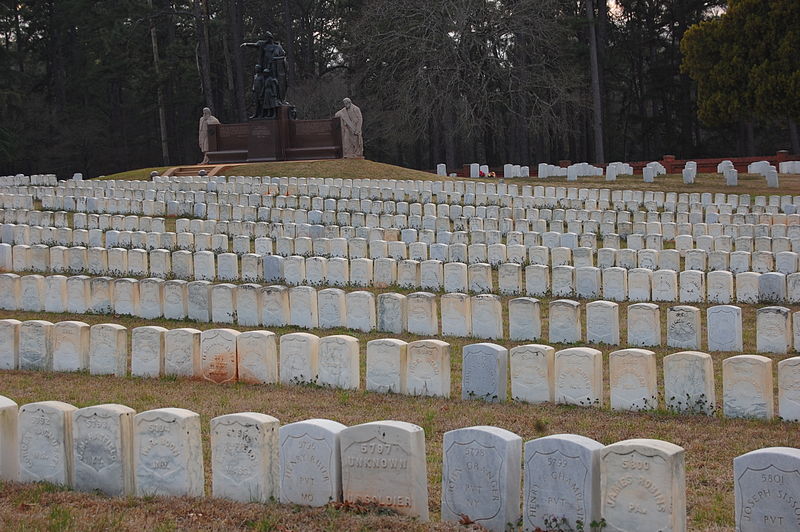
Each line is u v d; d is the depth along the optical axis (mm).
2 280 26125
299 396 16656
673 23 82812
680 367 15453
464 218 37312
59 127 81250
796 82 56062
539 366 16156
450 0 66188
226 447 10961
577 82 70438
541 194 44344
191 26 85500
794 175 54344
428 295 22422
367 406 15742
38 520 9938
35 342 19547
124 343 19062
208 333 18250
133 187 45844
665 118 84812
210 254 29422
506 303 26234
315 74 86562
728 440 13430
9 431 11836
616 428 14164
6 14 81250
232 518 10023
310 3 86000
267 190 43656
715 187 48750
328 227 35125
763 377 14820
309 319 23469
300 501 10688
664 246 34219
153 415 11070
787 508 8859
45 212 38250
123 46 79750
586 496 9461
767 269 28219
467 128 67938
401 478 10180
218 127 55281
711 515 10383
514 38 68625
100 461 11273
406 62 67312
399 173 51188
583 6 82750
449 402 16156
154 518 10055
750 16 58594
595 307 21125
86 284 25469
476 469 9953
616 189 48594
